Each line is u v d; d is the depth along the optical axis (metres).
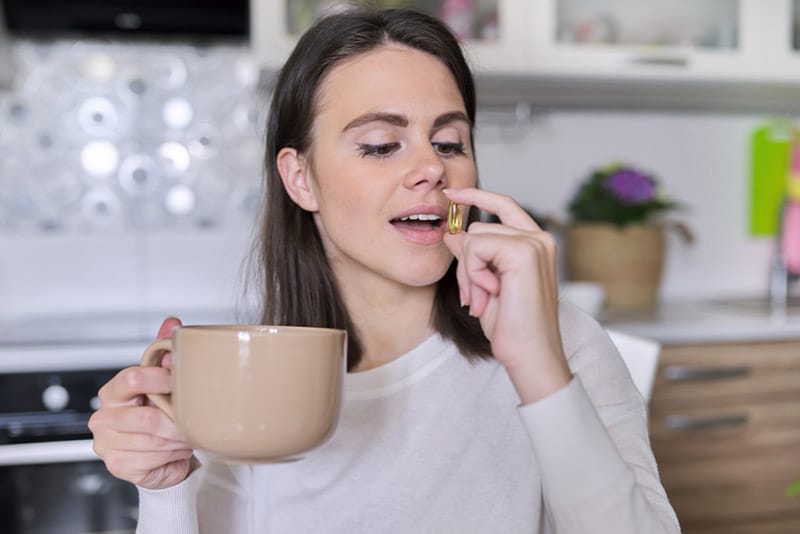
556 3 2.29
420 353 0.89
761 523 2.08
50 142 2.40
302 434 0.53
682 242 2.68
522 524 0.86
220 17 2.19
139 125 2.44
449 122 0.84
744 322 2.08
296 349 0.52
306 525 0.86
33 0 2.07
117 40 2.41
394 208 0.81
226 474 0.91
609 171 2.45
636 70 2.30
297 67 0.89
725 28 2.38
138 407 0.67
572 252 2.45
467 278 0.67
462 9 2.24
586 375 0.85
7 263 2.40
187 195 2.47
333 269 0.95
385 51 0.84
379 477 0.86
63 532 1.85
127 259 2.46
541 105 2.58
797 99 2.68
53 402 1.84
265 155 1.00
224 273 2.50
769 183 2.68
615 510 0.60
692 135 2.69
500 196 0.71
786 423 2.09
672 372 2.00
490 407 0.88
